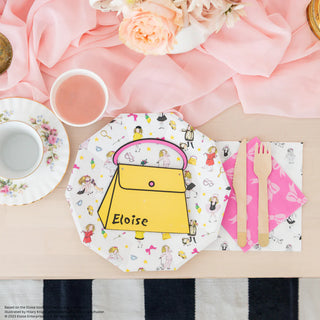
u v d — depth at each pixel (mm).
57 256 748
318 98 776
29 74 769
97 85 708
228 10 582
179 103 778
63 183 759
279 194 771
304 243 763
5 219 747
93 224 740
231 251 759
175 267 742
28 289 1273
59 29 748
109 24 770
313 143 779
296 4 768
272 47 761
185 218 747
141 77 771
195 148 753
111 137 750
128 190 747
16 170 741
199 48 776
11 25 749
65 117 702
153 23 514
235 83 784
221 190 745
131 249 744
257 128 781
